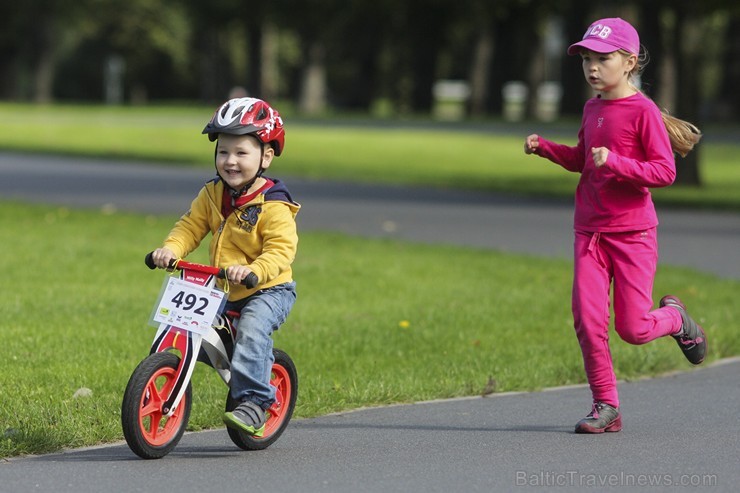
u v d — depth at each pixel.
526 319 32.38
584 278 20.38
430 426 21.31
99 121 150.50
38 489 16.78
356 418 21.98
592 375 20.72
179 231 18.83
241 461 18.52
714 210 65.44
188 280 18.27
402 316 32.12
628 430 21.03
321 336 29.19
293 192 70.50
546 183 82.12
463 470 18.02
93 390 23.16
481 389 24.47
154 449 18.30
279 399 19.72
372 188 74.75
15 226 48.06
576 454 19.09
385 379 24.83
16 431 19.48
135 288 35.09
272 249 18.30
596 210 20.30
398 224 54.78
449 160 102.56
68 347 26.80
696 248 48.69
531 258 43.66
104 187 70.50
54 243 43.34
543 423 21.62
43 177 76.69
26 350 26.39
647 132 19.91
